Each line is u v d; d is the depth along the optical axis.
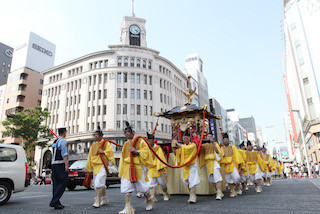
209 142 5.94
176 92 47.91
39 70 56.19
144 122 38.84
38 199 7.12
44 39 58.78
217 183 5.57
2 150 6.30
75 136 38.38
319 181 10.97
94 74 40.25
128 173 4.05
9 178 6.15
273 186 9.04
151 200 4.38
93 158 5.12
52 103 44.25
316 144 29.17
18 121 30.19
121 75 39.69
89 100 39.91
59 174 5.01
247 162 7.27
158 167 5.73
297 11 32.31
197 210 4.11
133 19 46.84
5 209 4.95
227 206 4.41
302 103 34.53
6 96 51.66
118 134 36.09
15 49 56.50
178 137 9.53
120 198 6.73
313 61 29.55
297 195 5.68
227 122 90.19
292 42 33.47
